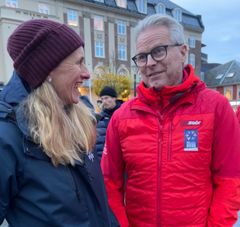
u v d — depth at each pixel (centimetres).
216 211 156
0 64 2108
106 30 3017
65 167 121
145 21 162
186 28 3834
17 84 124
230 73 4262
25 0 2447
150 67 158
